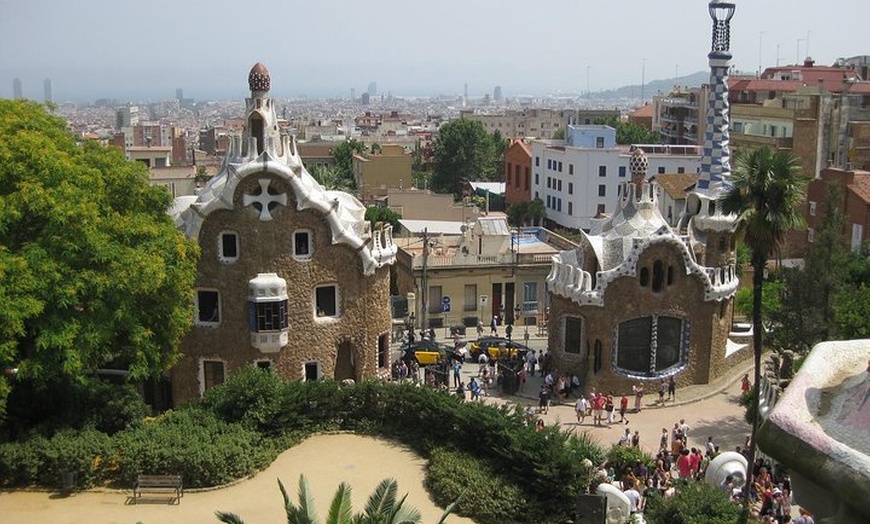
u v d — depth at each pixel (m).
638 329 58.31
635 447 44.88
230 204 49.88
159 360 42.59
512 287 76.75
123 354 41.12
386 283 56.28
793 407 10.93
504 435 38.91
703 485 36.22
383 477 39.75
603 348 57.72
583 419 53.81
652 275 57.78
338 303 53.44
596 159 125.44
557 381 58.84
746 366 64.56
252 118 51.22
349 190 136.00
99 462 37.50
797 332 52.06
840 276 52.50
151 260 39.12
